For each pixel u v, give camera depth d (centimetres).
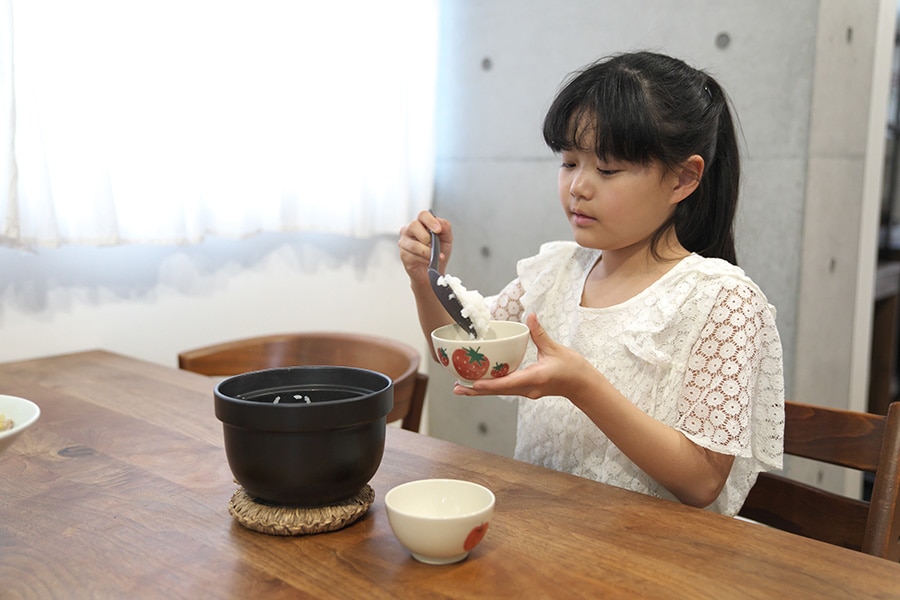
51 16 164
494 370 88
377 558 75
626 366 117
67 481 96
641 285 120
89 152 172
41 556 76
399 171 236
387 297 256
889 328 295
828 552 77
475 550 77
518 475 97
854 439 107
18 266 174
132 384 145
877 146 223
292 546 77
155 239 186
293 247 228
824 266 202
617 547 77
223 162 197
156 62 180
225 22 193
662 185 110
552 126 112
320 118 218
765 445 112
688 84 112
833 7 186
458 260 262
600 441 117
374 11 224
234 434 79
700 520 84
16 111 161
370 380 88
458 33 251
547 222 235
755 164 194
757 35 190
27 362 165
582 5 220
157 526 82
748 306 109
